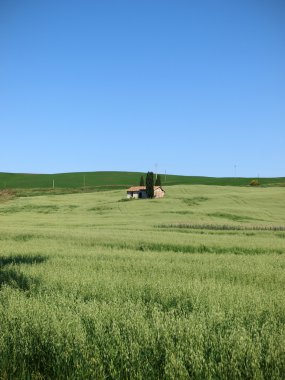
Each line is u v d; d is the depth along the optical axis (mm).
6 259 16453
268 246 23797
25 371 5492
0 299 7957
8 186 142625
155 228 43750
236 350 5301
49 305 7145
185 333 5777
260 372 5000
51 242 25391
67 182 152125
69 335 5840
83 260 15555
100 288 9125
